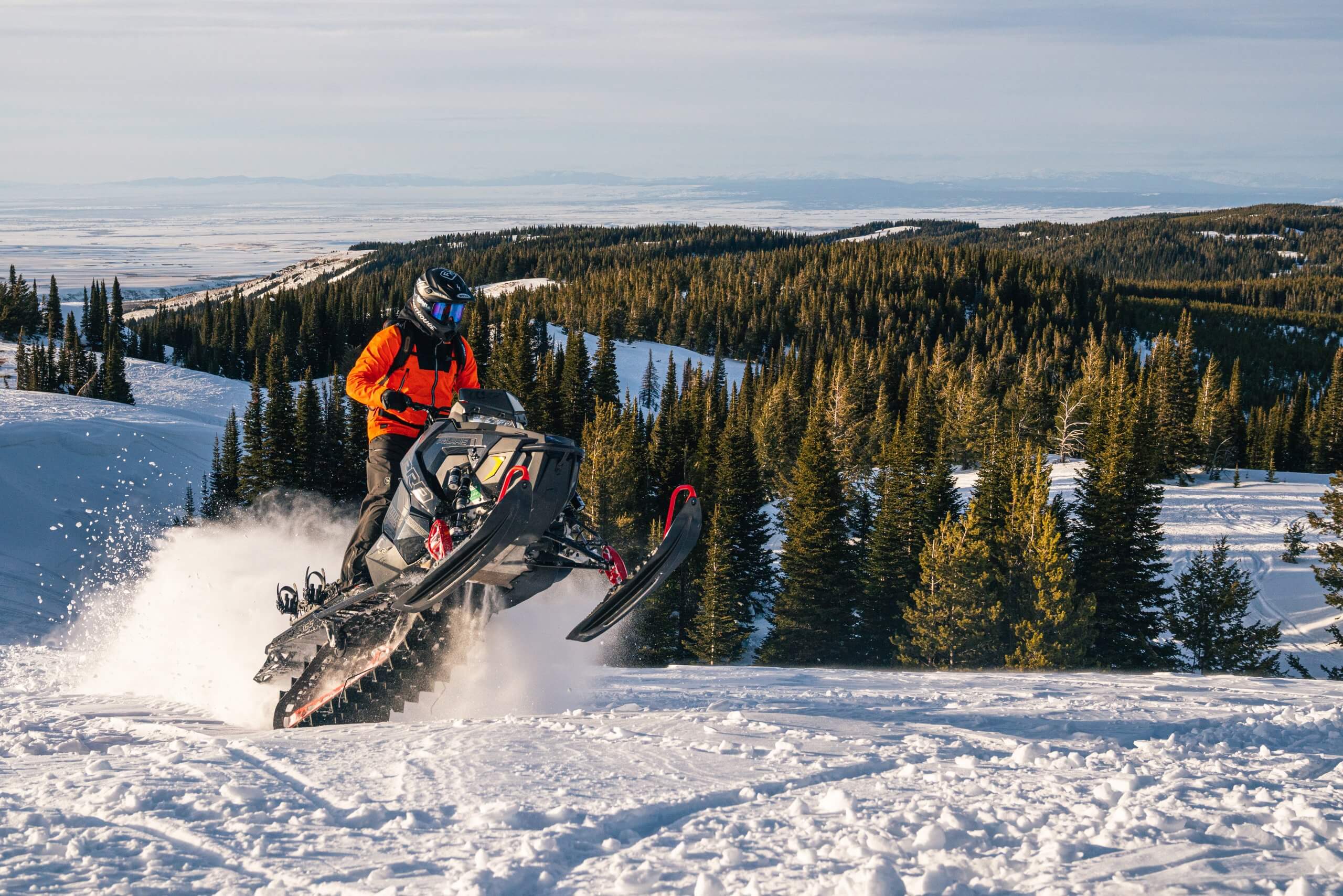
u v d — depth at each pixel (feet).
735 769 11.27
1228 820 8.91
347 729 14.14
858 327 561.84
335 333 460.14
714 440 162.20
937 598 103.04
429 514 16.58
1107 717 16.16
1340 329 630.74
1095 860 7.86
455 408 16.52
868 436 238.89
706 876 7.49
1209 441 256.11
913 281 627.05
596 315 530.27
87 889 7.27
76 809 9.39
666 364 499.51
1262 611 136.98
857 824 8.93
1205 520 177.37
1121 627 116.78
